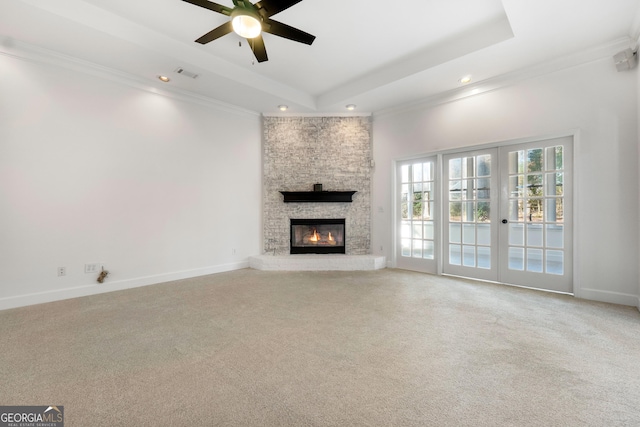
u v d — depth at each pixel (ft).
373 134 17.54
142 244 13.15
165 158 13.88
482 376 5.78
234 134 16.58
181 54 11.25
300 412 4.78
